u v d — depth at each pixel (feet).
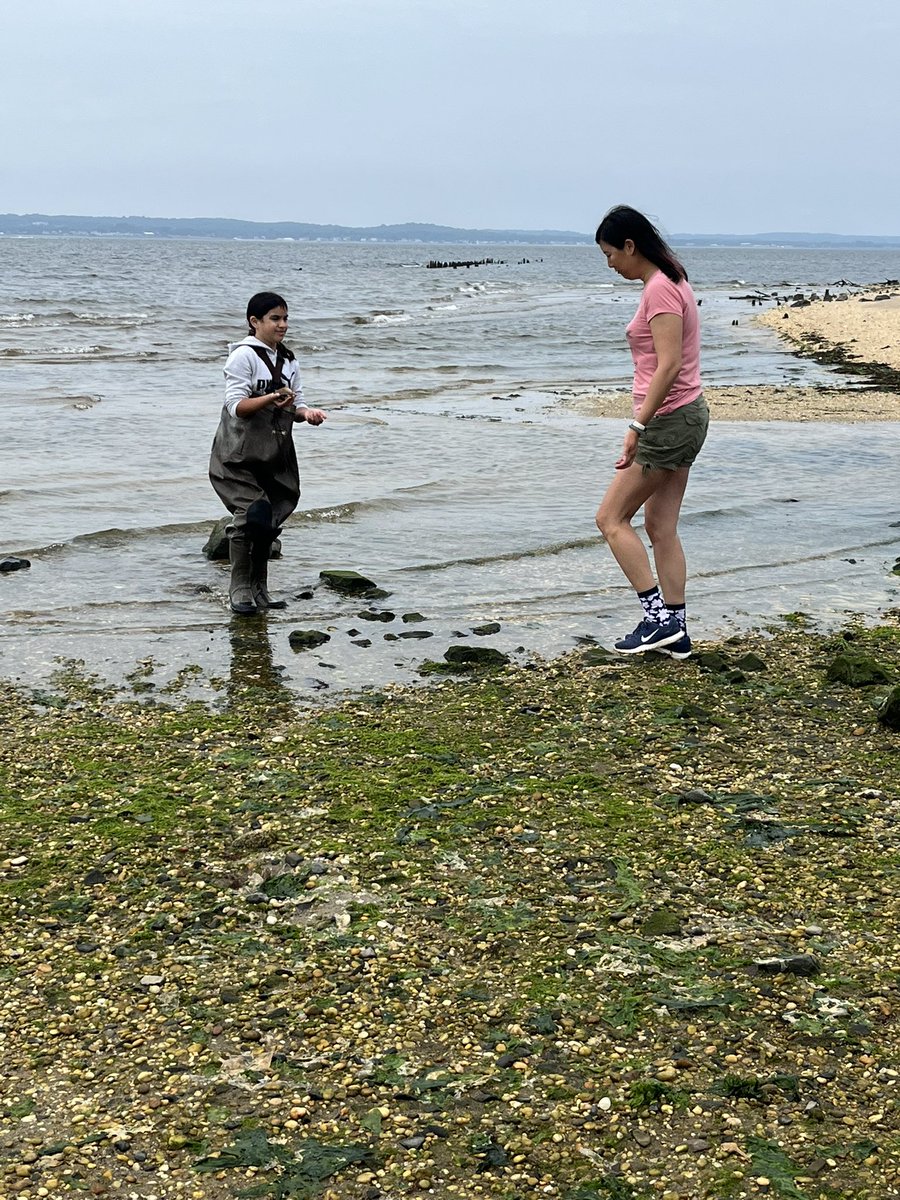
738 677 16.79
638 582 17.58
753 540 25.71
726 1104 8.21
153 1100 8.29
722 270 347.97
